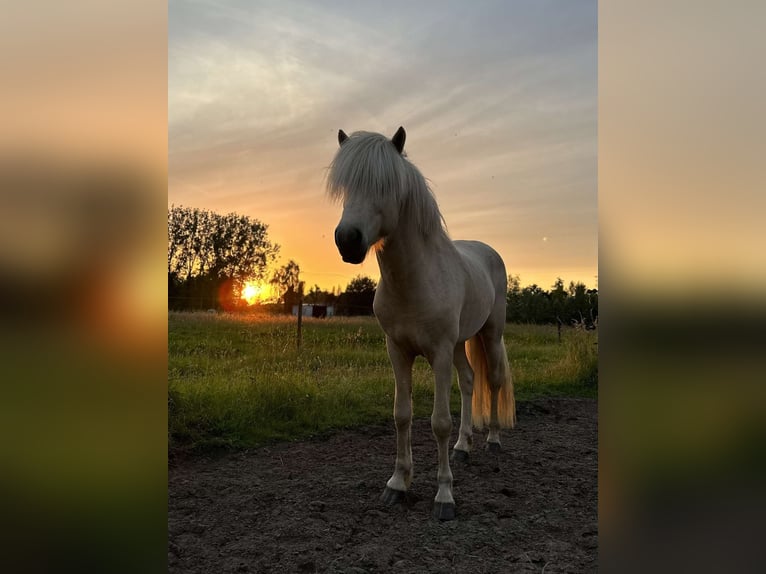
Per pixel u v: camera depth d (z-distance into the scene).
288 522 2.63
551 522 2.65
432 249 2.84
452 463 3.69
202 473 3.41
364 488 3.16
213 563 2.23
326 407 4.81
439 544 2.41
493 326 4.07
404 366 3.00
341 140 2.86
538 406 5.64
